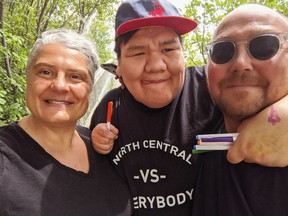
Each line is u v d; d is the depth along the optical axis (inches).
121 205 21.1
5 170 17.5
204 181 19.7
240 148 16.3
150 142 22.7
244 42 16.7
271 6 33.0
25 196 17.4
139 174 22.5
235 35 16.9
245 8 17.5
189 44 41.9
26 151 18.8
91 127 27.3
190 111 22.8
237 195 17.3
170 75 21.6
